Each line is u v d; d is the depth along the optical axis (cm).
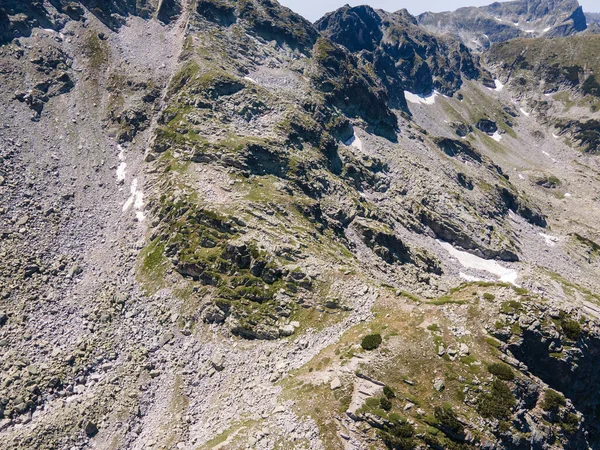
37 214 8619
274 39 16812
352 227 10456
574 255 15888
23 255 7700
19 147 9900
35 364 6084
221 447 4500
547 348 5216
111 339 6606
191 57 13212
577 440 4825
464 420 4309
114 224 8956
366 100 17125
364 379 4762
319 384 4934
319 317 6159
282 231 7862
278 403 4919
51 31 13225
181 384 5925
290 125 11981
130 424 5494
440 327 5197
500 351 4972
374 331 5366
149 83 12581
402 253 10431
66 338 6581
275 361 5744
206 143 9925
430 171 15738
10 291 7006
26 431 5309
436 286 9769
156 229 8388
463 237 12938
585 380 5500
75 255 8156
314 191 10444
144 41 14438
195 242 7631
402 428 4256
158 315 6944
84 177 9906
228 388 5672
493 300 5497
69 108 11494
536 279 12206
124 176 10206
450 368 4719
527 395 4709
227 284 6875
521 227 16788
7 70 11500
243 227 7650
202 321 6688
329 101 15612
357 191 12344
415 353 4900
